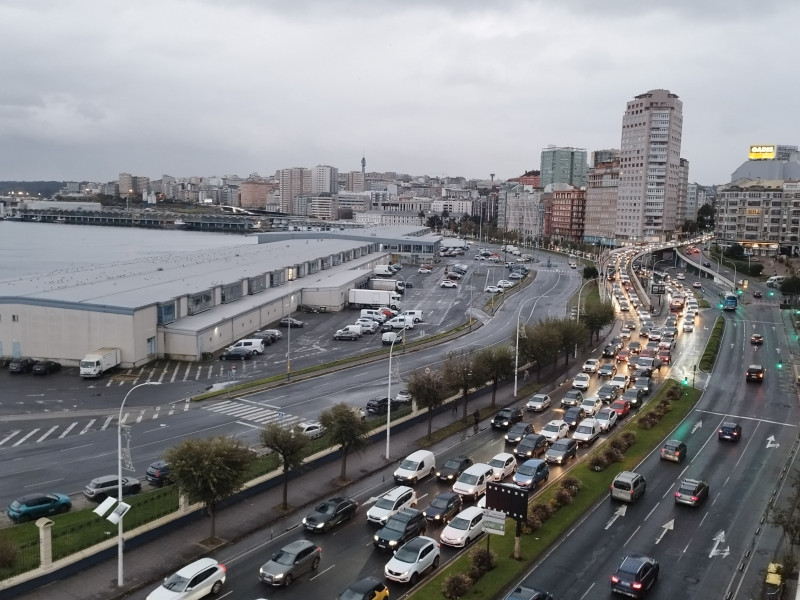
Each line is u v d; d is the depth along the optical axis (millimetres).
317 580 39219
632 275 196000
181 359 97062
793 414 76625
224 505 49125
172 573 39844
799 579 36312
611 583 38562
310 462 56906
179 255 168375
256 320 117500
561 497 50219
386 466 58656
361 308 143125
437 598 37156
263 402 76188
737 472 58500
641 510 50469
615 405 76688
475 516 45406
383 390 82000
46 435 63875
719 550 44094
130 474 54625
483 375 72188
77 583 38250
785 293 167875
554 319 103875
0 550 37031
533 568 41406
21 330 91688
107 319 90438
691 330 126812
